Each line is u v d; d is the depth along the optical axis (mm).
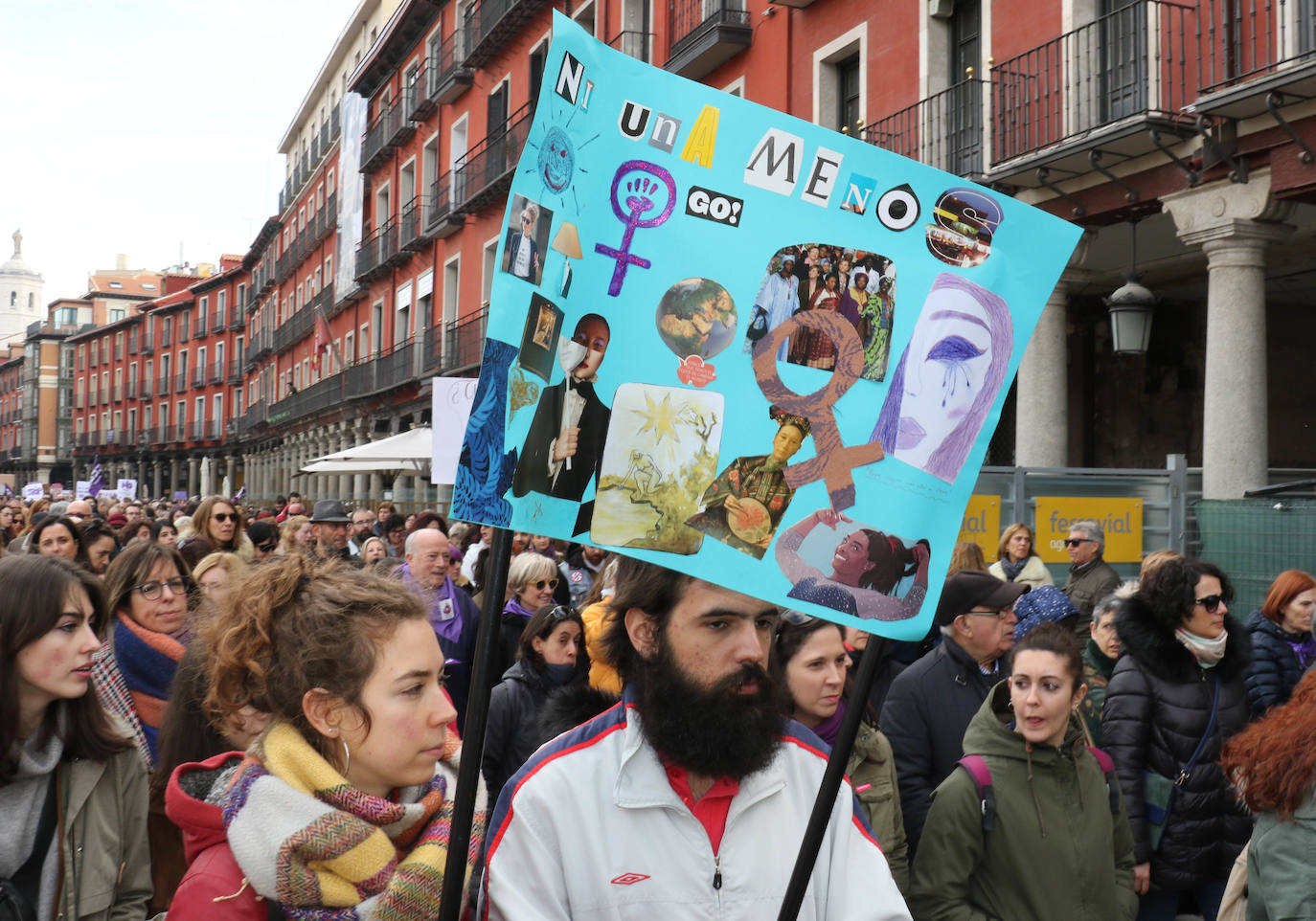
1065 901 3004
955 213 1826
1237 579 8602
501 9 24453
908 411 1782
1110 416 14555
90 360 86250
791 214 1765
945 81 12852
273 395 53812
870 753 3328
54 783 2580
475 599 6992
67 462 90375
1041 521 9148
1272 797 2271
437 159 30219
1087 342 14578
